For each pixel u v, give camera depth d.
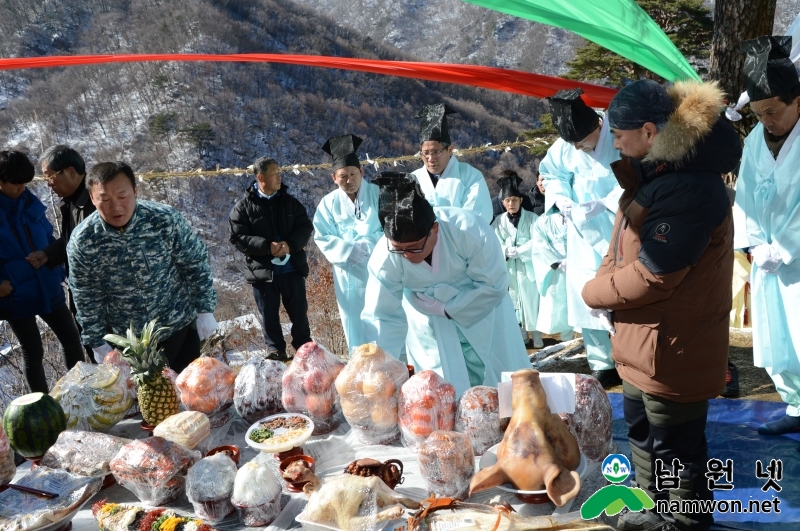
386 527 1.72
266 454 2.07
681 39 14.59
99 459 1.99
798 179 2.84
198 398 2.30
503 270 2.72
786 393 3.09
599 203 3.71
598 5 3.26
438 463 1.81
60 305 4.09
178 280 3.13
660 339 1.89
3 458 2.02
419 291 2.76
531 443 1.81
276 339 5.48
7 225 3.85
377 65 4.27
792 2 24.03
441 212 2.70
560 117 3.49
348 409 2.13
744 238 3.08
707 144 1.79
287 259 5.30
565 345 5.25
